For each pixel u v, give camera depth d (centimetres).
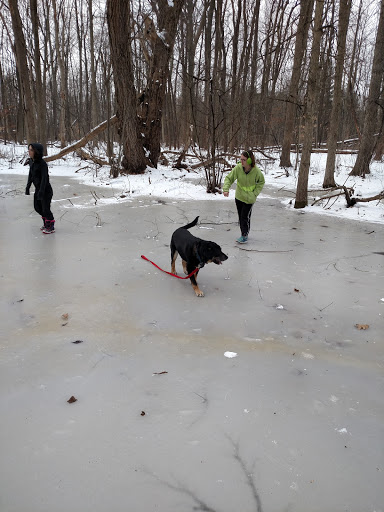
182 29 2325
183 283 509
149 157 1593
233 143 2170
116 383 292
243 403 273
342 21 1149
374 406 272
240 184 662
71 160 2123
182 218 888
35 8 1794
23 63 1625
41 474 210
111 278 518
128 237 719
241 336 371
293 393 285
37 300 442
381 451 231
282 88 2603
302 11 1603
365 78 2741
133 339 361
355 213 970
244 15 2038
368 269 570
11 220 832
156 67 1483
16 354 330
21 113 2994
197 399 276
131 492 200
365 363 327
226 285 504
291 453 229
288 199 1186
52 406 265
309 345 356
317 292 483
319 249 667
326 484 208
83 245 662
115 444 232
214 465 219
